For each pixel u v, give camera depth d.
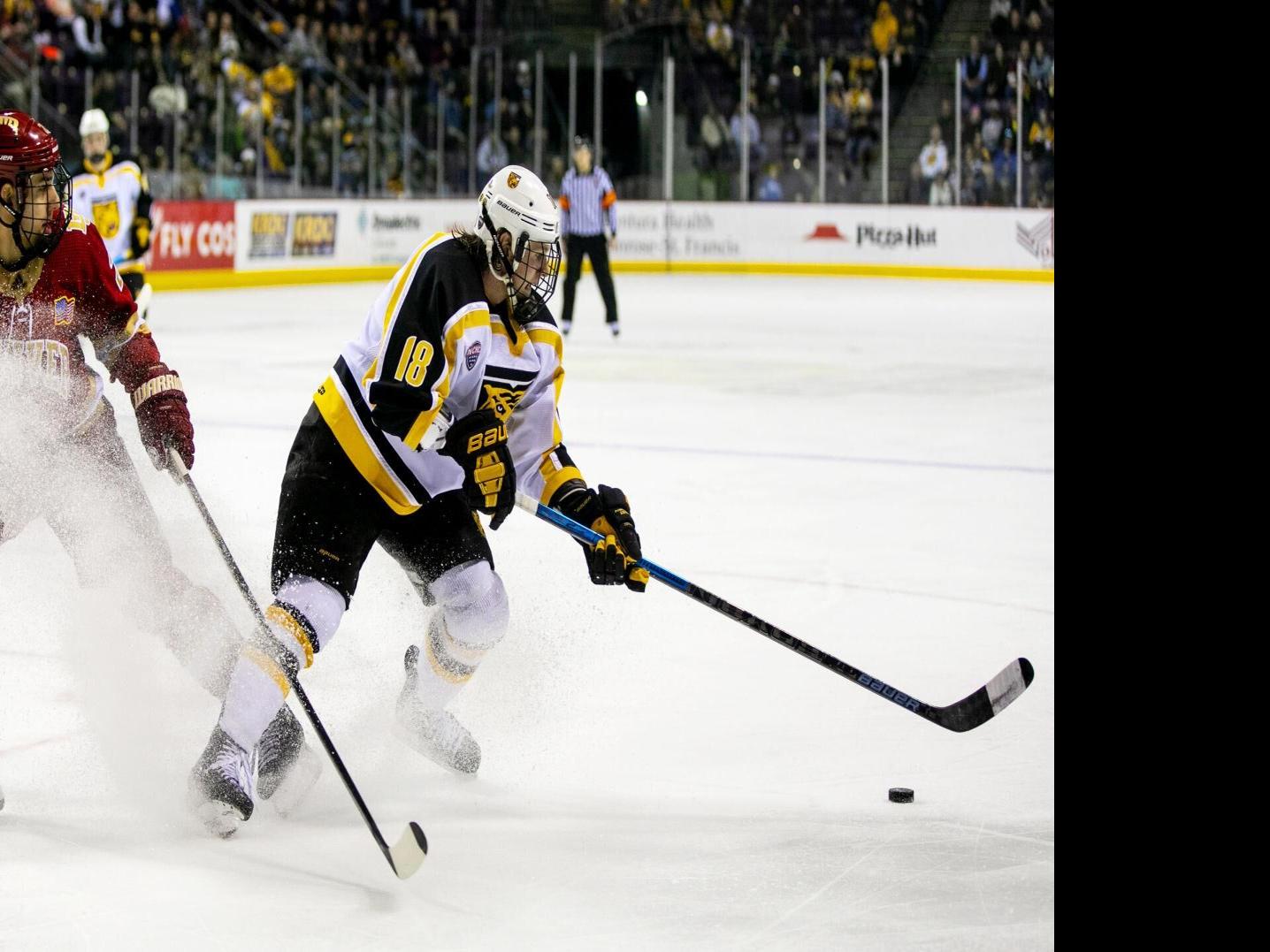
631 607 6.73
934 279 31.56
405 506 4.32
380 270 31.28
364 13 32.12
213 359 16.94
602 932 3.55
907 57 32.22
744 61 32.53
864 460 10.98
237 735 4.10
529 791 4.57
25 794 4.42
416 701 4.61
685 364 17.14
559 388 4.60
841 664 4.48
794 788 4.62
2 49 25.89
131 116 26.88
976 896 3.79
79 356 4.67
